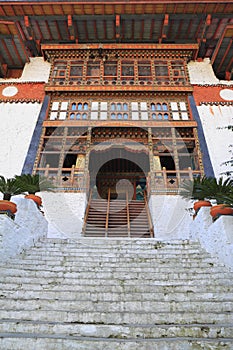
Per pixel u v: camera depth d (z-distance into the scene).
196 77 14.95
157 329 2.86
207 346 2.62
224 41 14.32
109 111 13.03
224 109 13.25
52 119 12.87
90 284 4.13
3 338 2.67
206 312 3.32
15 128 12.60
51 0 13.48
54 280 4.19
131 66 14.73
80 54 14.81
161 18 14.35
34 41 15.52
